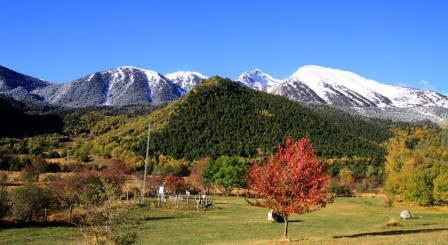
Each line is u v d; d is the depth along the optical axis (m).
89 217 24.22
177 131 169.62
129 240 24.47
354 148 177.00
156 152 155.00
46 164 109.69
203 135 167.38
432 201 85.56
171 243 37.66
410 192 86.94
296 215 67.69
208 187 120.25
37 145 169.75
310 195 32.41
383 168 146.38
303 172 32.75
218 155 154.38
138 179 101.00
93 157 153.88
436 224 50.16
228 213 68.81
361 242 30.91
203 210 72.31
